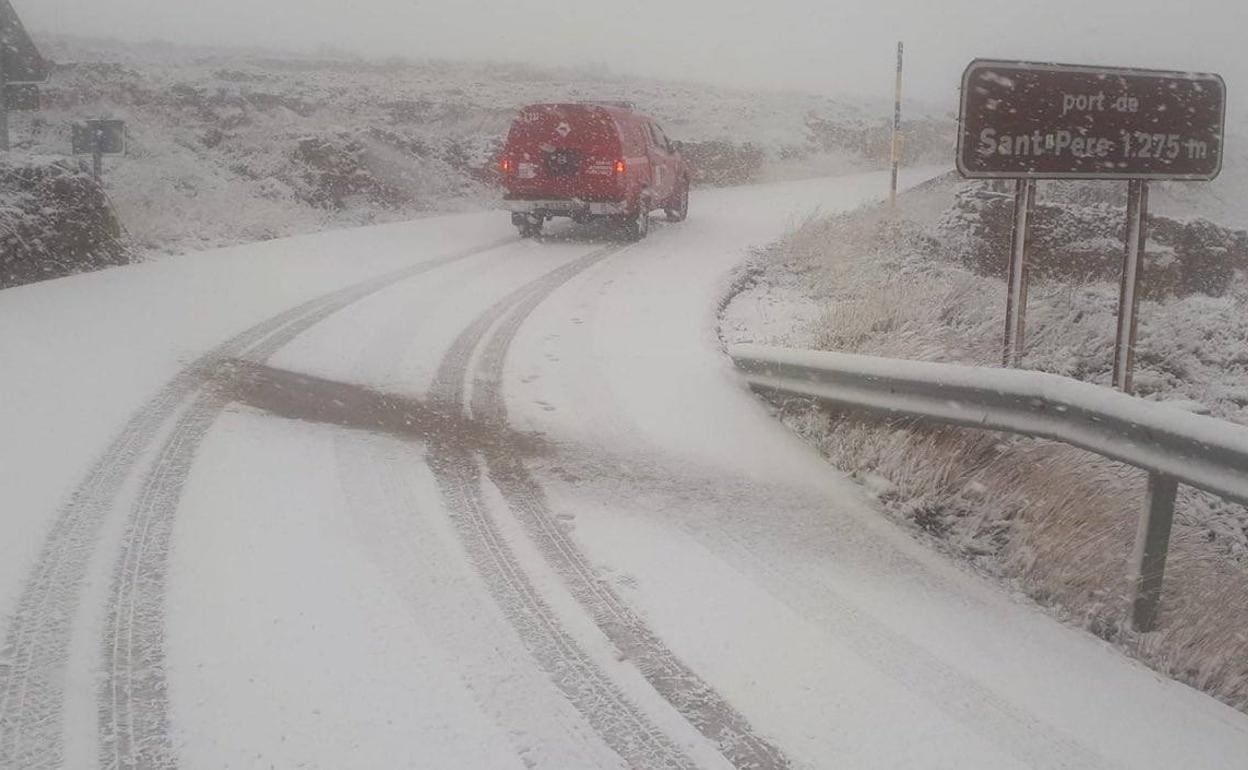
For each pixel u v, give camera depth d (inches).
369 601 175.3
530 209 658.2
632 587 188.7
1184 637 208.1
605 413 296.8
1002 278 571.5
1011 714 156.4
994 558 234.8
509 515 218.7
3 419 252.5
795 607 186.4
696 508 232.7
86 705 140.6
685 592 188.4
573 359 353.7
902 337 350.9
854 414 289.0
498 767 132.3
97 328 353.4
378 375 319.9
